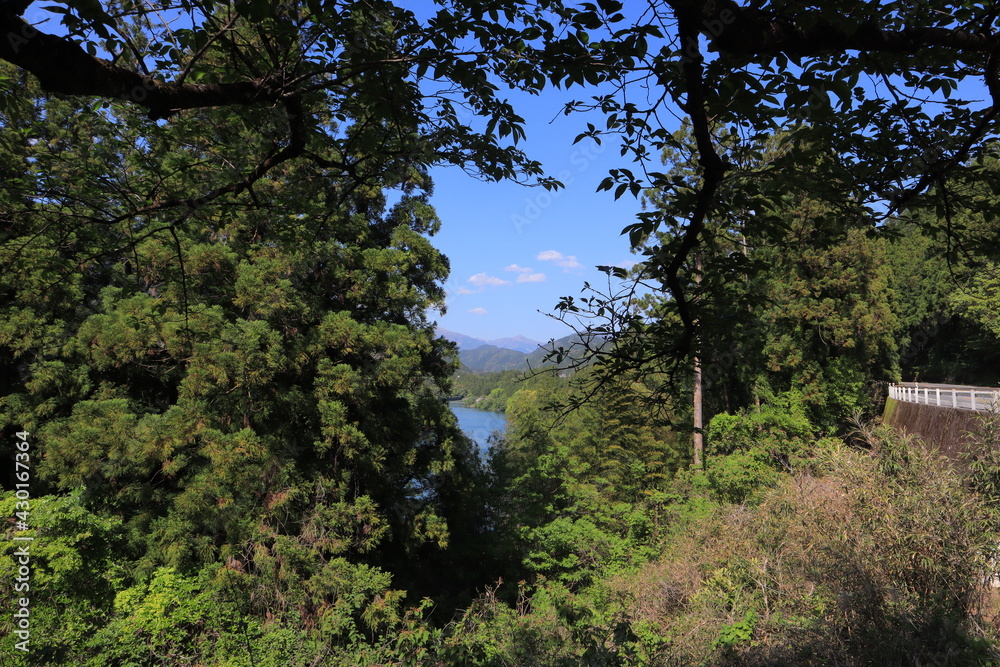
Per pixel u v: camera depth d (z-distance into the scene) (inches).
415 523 727.1
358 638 507.8
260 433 620.4
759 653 309.3
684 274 139.4
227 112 137.0
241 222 574.6
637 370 149.3
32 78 300.8
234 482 556.1
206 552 552.7
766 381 1056.2
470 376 4704.7
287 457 620.1
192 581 506.3
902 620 271.4
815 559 355.3
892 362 1363.2
